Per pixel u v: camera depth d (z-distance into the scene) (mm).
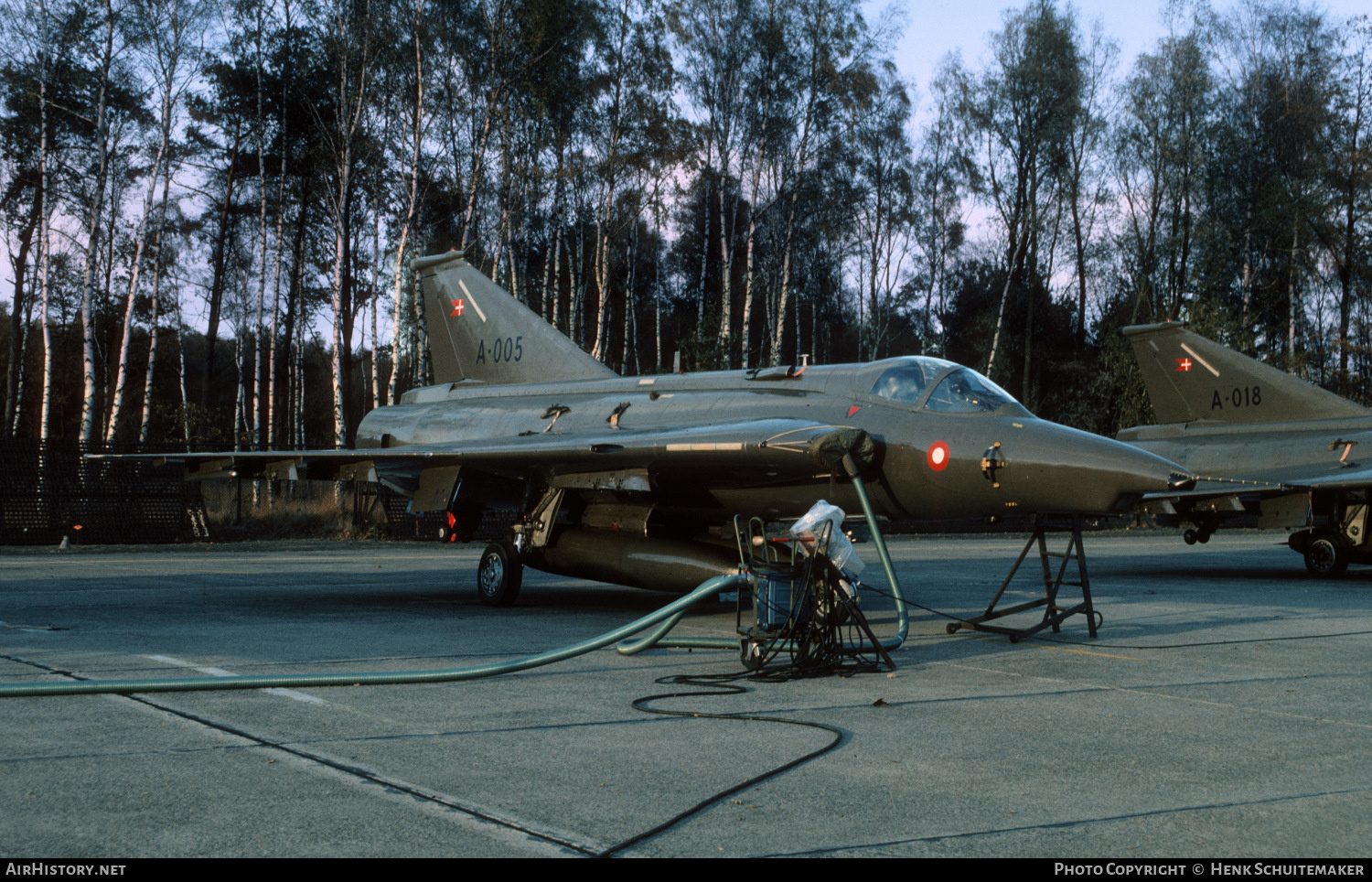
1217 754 4848
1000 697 6273
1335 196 38031
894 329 48250
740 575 7352
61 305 37906
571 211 34219
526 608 11422
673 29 31938
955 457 9344
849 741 5016
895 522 10570
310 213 35250
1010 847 3459
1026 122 38281
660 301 49625
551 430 12688
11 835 3439
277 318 33094
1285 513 16094
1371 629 9828
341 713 5516
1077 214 39875
